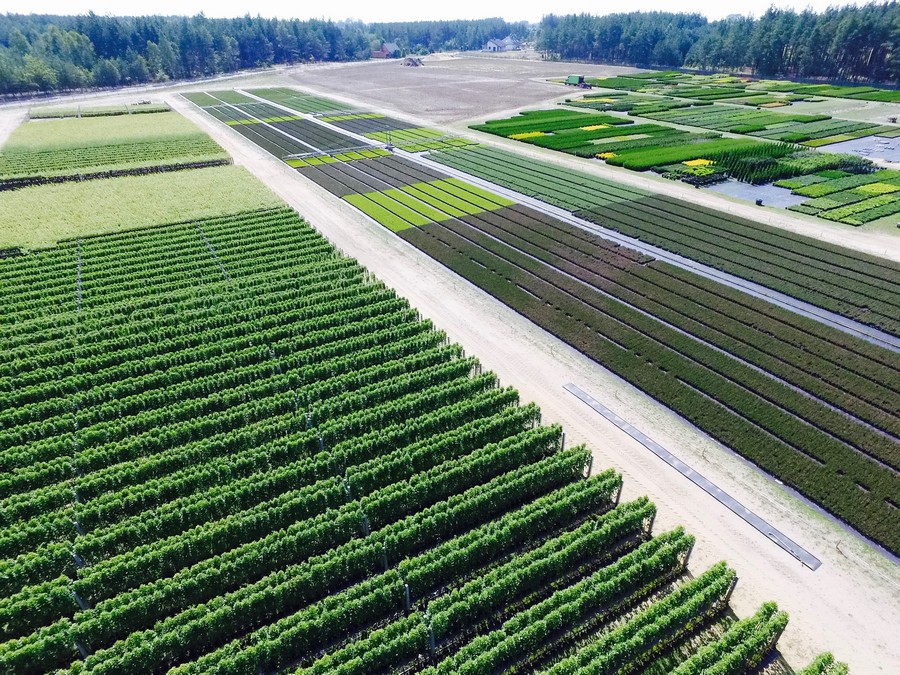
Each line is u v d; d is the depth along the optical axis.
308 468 35.62
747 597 28.83
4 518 33.00
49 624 28.59
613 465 37.31
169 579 28.59
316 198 88.31
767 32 197.25
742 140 111.06
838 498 33.94
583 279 60.47
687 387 43.94
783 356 46.78
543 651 26.64
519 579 28.53
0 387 44.75
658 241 67.75
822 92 162.75
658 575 29.95
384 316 52.47
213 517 33.84
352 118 149.38
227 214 79.12
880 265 60.28
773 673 25.48
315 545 31.59
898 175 86.81
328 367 45.72
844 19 173.50
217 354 48.81
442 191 89.12
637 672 25.94
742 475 36.22
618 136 118.56
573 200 81.81
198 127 141.50
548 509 32.19
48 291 58.47
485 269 63.53
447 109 158.62
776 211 76.44
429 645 26.53
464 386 42.72
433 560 29.61
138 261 65.25
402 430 38.44
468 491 33.72
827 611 28.06
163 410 41.28
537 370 47.00
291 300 55.88
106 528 33.25
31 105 180.88
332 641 27.58
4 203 84.31
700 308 54.12
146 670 26.08
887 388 43.09
